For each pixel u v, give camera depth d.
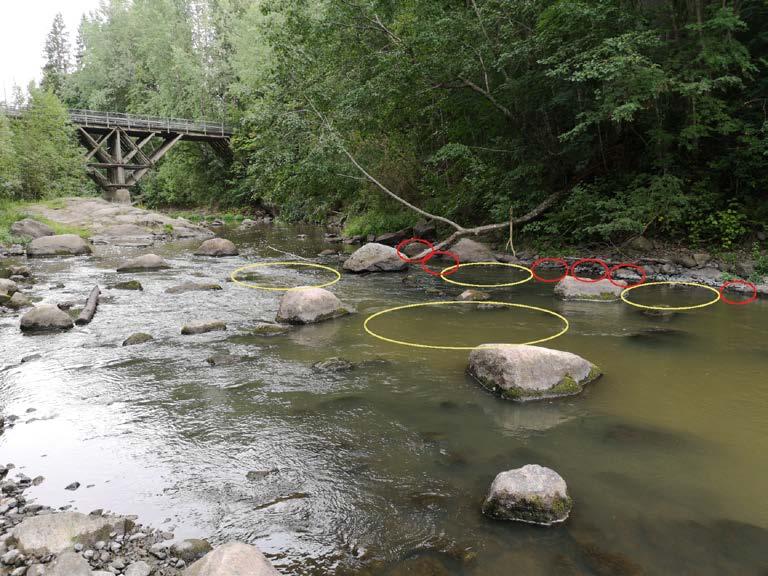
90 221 25.17
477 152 16.59
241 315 9.13
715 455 4.33
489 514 3.53
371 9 14.79
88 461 4.31
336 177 17.25
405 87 15.22
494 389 5.64
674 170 13.32
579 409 5.22
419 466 4.20
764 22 12.72
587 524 3.44
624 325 8.16
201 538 3.30
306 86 15.53
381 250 13.79
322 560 3.11
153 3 53.25
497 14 13.89
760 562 3.08
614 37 12.33
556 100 13.80
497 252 15.42
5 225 21.42
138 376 6.24
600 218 13.74
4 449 4.52
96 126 38.59
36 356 6.93
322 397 5.59
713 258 11.90
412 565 3.06
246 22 43.19
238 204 44.53
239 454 4.41
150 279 12.88
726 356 6.68
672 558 3.12
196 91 46.06
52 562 2.92
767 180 12.12
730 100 12.84
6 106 31.38
